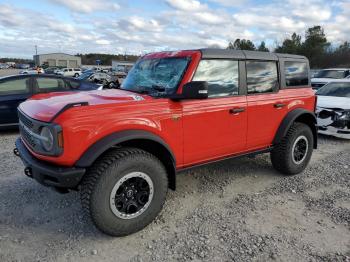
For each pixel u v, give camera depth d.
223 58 3.97
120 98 3.43
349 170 5.37
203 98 3.33
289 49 62.41
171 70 3.83
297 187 4.61
